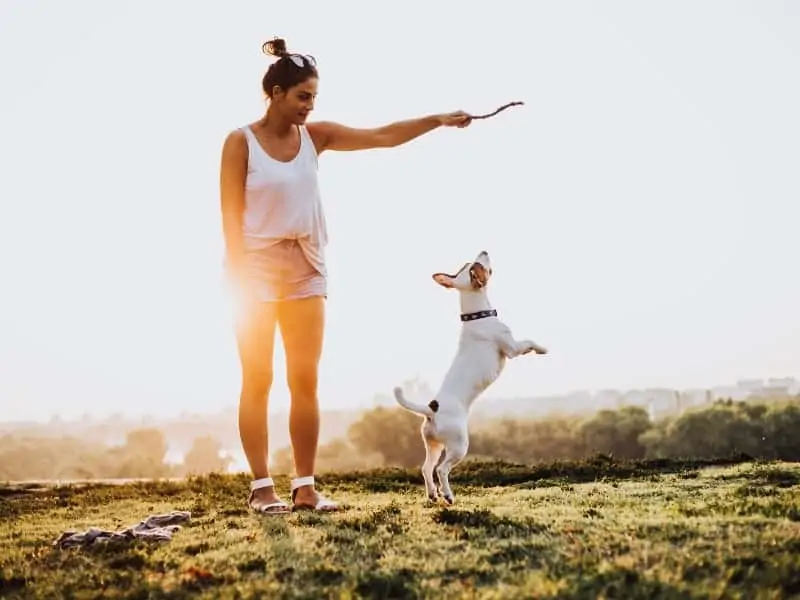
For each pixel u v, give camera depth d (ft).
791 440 148.66
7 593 15.93
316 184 22.26
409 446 156.15
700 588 13.11
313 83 21.79
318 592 14.14
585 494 24.49
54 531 22.84
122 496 30.89
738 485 25.35
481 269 22.06
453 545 16.65
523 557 15.56
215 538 18.80
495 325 22.06
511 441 166.71
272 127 22.08
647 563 14.56
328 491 29.40
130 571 16.35
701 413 157.79
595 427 169.89
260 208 21.71
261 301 21.91
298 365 22.25
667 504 21.30
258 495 22.59
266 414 22.58
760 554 14.78
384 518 19.80
